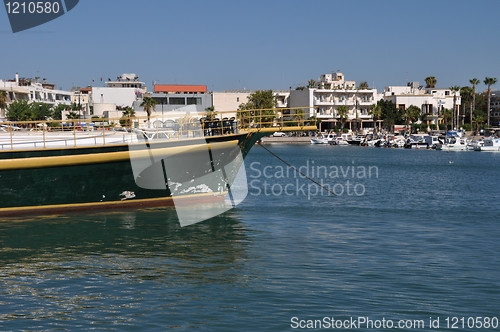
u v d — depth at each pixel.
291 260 17.61
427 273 16.12
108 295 14.30
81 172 24.61
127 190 25.78
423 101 166.00
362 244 19.91
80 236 20.92
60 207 24.91
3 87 103.81
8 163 23.44
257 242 20.16
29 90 116.38
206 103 135.38
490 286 14.95
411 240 20.64
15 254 18.34
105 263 17.28
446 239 20.84
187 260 17.62
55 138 26.47
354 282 15.27
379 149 121.81
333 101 148.00
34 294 14.41
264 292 14.45
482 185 45.41
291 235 21.42
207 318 12.77
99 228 22.23
